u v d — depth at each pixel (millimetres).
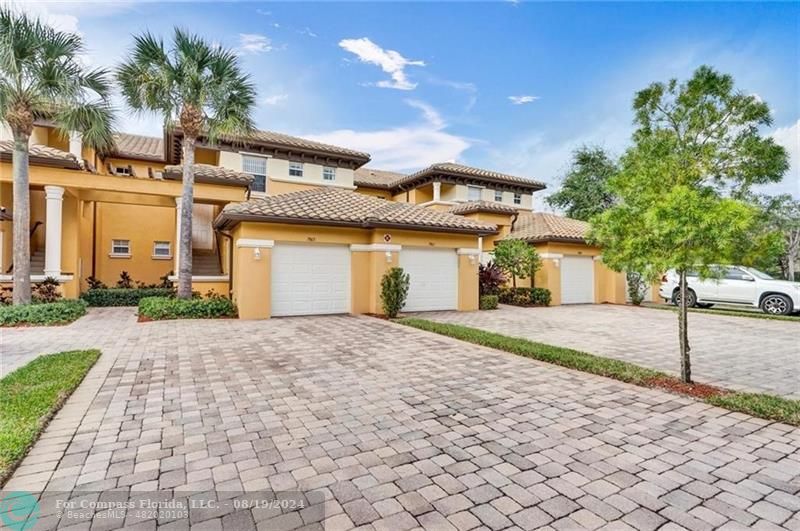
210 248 21047
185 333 10484
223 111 13664
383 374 6934
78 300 14438
